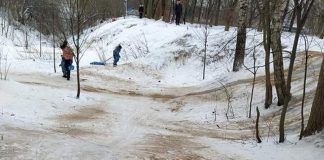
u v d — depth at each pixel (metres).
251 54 24.69
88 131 10.73
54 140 8.90
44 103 14.14
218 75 25.11
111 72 25.98
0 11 48.12
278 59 14.65
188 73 27.19
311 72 18.11
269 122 13.33
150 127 12.64
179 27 34.66
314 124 9.60
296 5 9.18
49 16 39.47
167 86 24.53
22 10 48.19
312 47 23.70
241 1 22.50
